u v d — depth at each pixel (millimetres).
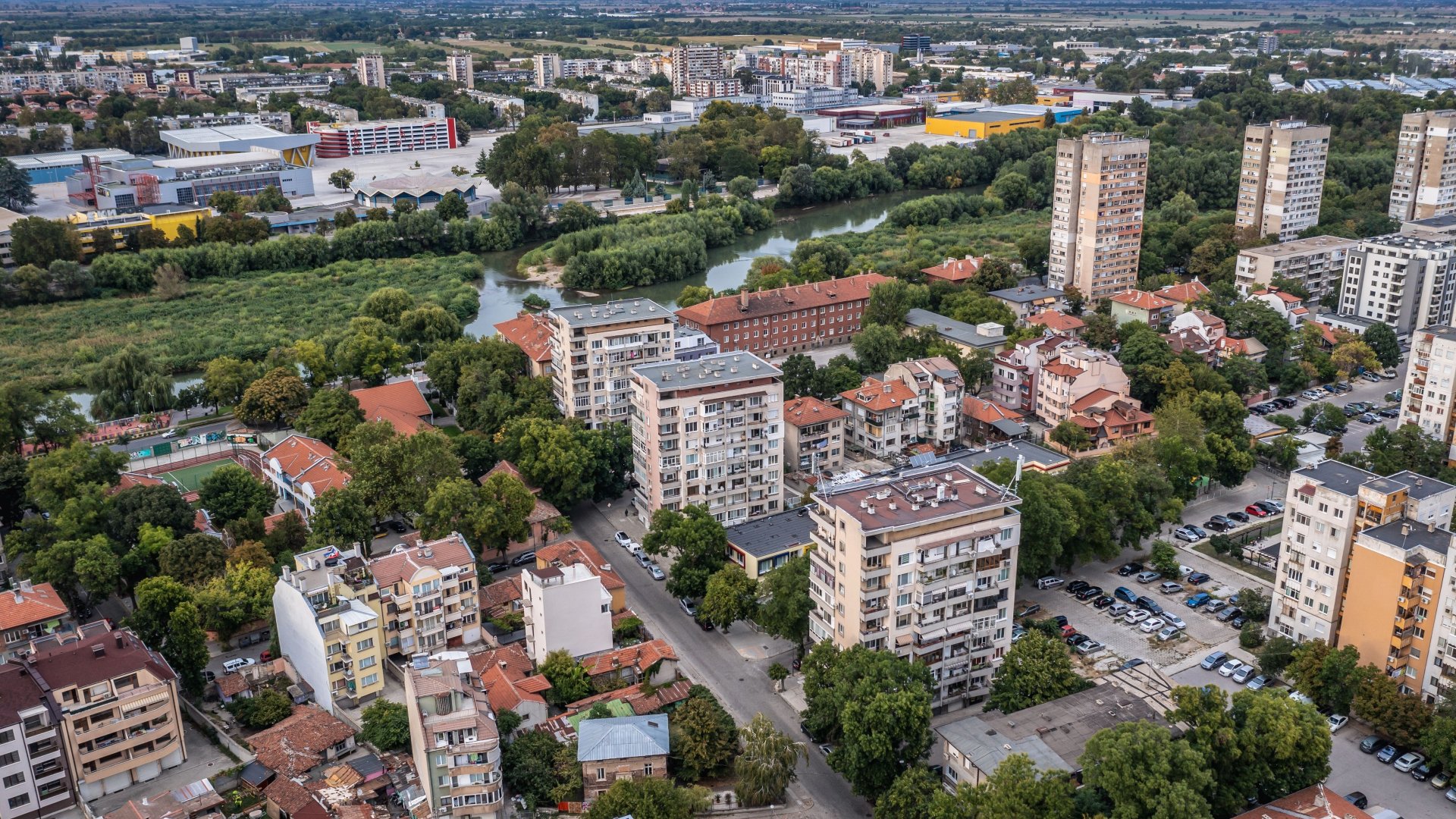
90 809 196250
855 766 195250
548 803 196500
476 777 186000
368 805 191500
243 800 194125
